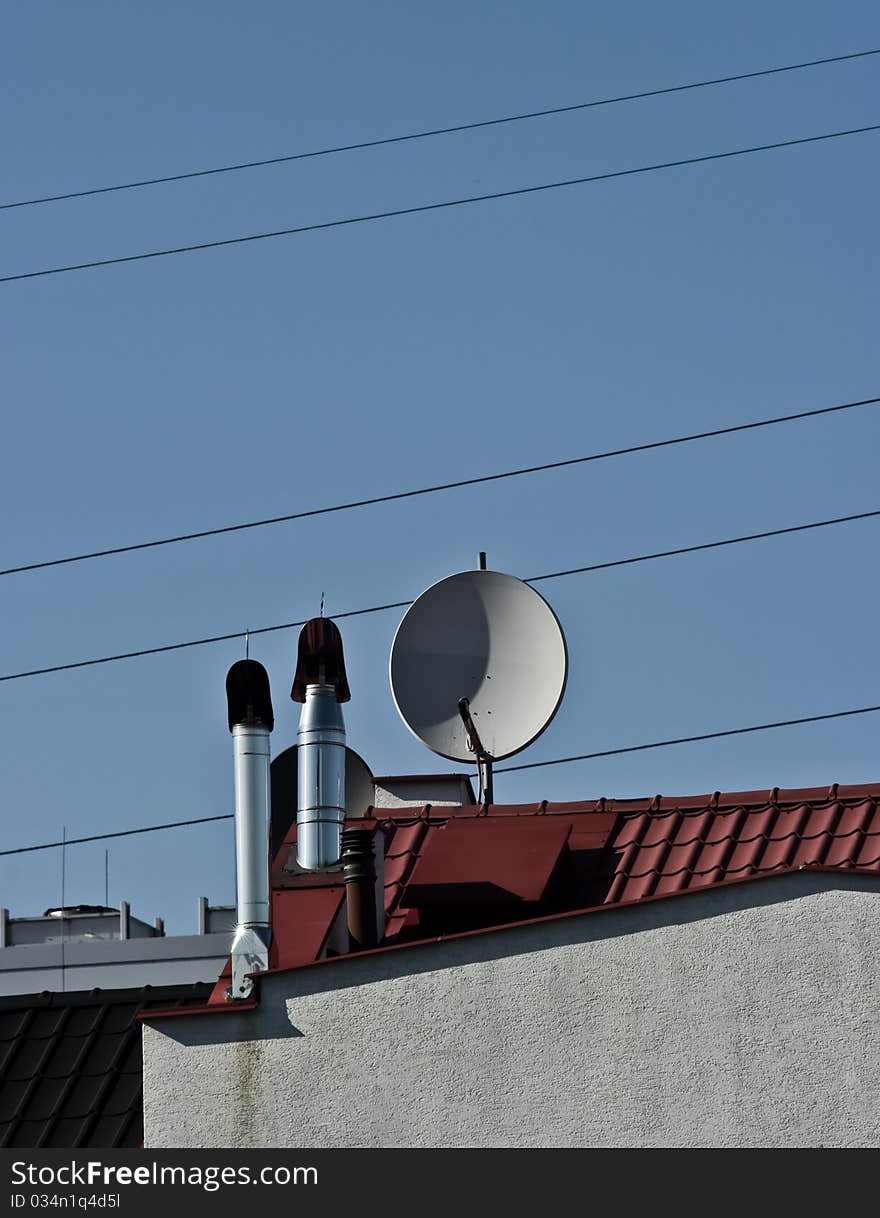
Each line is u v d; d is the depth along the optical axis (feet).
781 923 81.82
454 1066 83.87
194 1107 86.02
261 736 96.84
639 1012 82.38
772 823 103.19
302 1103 85.15
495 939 85.10
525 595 120.16
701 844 102.78
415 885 99.86
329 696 103.91
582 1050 82.53
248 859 94.17
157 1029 87.51
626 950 83.25
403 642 120.37
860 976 80.43
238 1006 86.84
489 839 103.91
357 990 86.07
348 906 98.22
